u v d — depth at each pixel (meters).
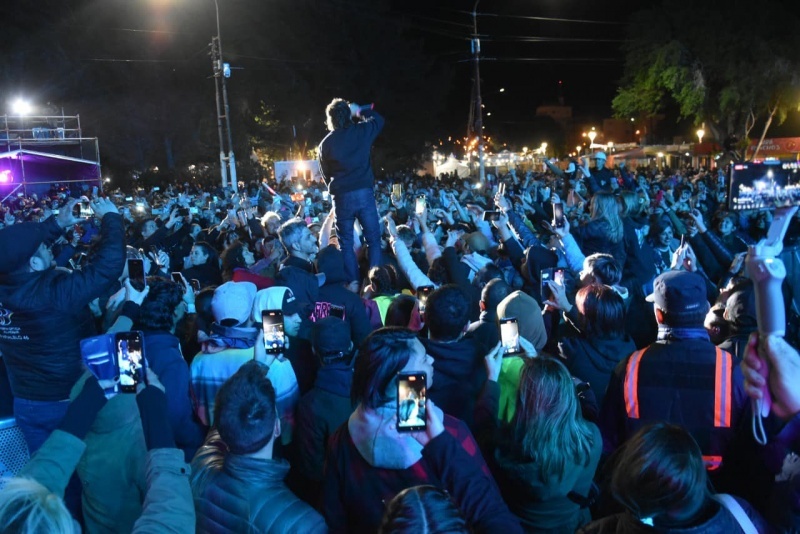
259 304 3.95
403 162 50.00
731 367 2.93
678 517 1.98
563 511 2.81
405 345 2.54
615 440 3.19
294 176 35.88
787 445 2.16
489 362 3.18
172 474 2.45
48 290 3.42
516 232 6.20
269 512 2.46
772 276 2.01
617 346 3.67
